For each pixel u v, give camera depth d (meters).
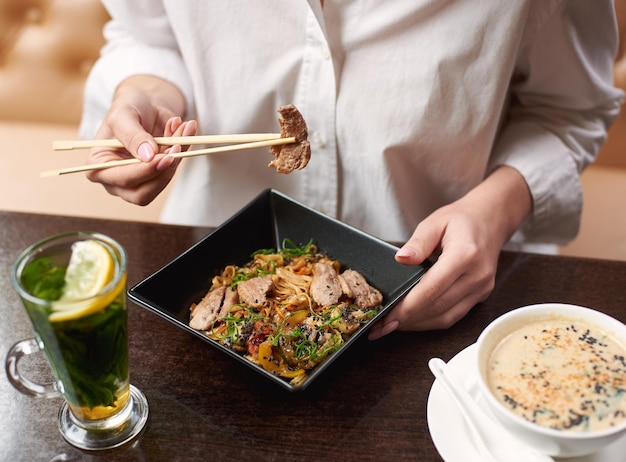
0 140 1.36
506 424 0.56
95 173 0.78
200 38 0.89
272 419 0.65
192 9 0.87
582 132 0.94
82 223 0.84
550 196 0.88
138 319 0.73
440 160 0.91
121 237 0.82
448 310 0.72
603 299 0.75
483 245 0.75
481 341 0.59
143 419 0.65
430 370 0.69
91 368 0.59
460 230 0.75
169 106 0.90
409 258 0.72
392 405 0.66
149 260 0.79
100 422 0.63
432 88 0.84
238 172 0.97
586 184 1.27
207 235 0.76
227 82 0.91
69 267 0.60
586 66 0.88
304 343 0.68
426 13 0.81
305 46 0.87
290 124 0.71
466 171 0.92
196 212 1.01
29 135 1.38
